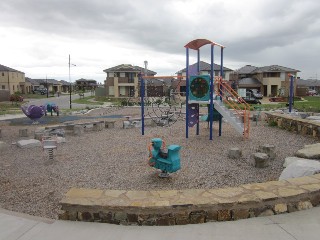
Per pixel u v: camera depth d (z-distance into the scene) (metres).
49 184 6.25
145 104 32.88
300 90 57.00
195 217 3.75
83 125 14.16
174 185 6.03
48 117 22.92
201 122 16.31
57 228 3.70
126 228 3.66
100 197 4.03
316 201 4.16
